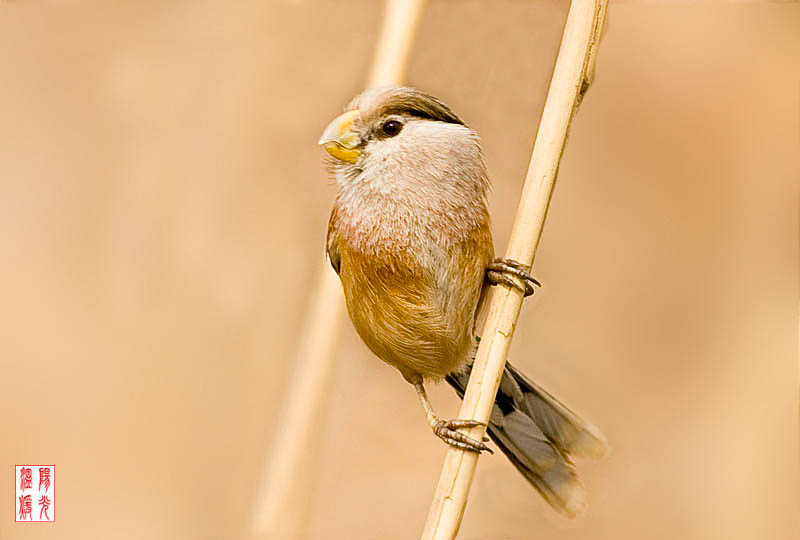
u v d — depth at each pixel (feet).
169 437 11.43
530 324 11.42
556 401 11.13
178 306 11.43
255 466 11.41
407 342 11.05
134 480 11.42
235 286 11.43
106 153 11.45
